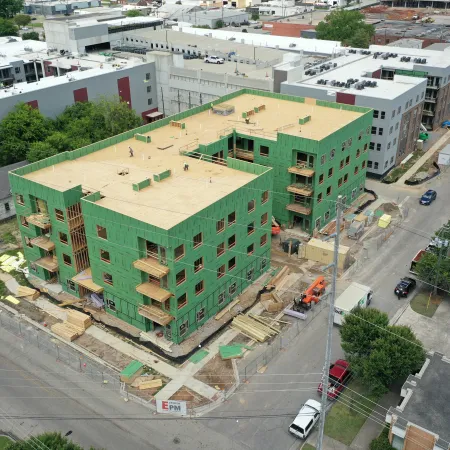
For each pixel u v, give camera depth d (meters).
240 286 62.97
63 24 136.12
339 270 67.50
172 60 116.81
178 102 119.19
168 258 50.94
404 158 101.50
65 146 92.88
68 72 116.19
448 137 113.12
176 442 44.50
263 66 119.62
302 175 72.12
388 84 97.06
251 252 63.34
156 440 44.72
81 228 60.09
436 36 158.25
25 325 59.12
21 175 63.16
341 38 167.38
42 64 127.94
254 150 75.88
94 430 45.78
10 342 56.56
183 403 46.50
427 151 105.88
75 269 61.41
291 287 64.38
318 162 70.50
